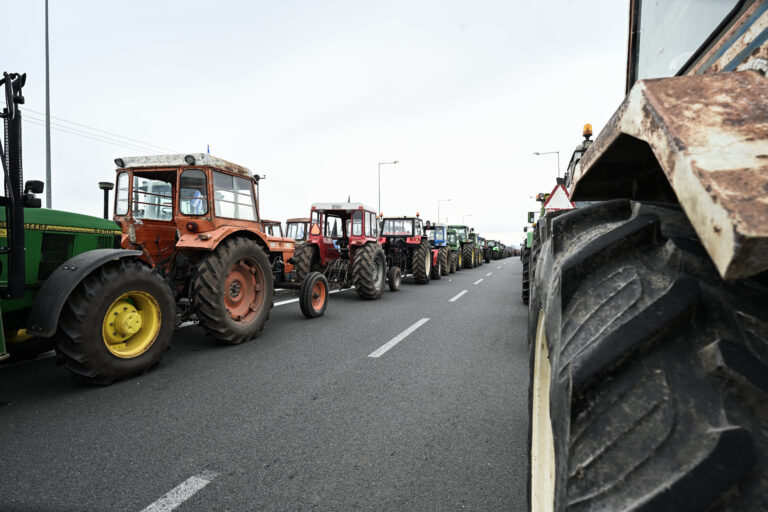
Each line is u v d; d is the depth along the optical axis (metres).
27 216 3.33
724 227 0.46
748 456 0.53
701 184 0.52
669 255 0.77
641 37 1.65
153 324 3.66
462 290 10.84
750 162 0.52
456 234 21.23
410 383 3.46
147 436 2.48
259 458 2.24
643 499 0.57
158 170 4.69
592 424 0.68
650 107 0.68
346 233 9.59
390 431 2.57
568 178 5.51
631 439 0.63
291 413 2.83
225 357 4.21
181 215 4.65
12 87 2.85
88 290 3.14
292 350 4.51
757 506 0.51
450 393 3.23
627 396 0.66
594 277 0.84
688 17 1.17
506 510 1.81
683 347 0.65
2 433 2.50
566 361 0.77
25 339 3.89
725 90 0.66
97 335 3.19
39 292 3.02
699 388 0.61
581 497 0.65
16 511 1.78
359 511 1.80
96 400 3.03
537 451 1.43
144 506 1.83
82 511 1.79
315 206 8.54
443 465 2.18
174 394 3.17
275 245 6.79
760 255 0.43
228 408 2.91
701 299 0.68
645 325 0.67
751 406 0.57
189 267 5.10
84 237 3.72
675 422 0.60
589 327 0.76
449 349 4.59
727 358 0.58
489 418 2.77
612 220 1.05
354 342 4.90
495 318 6.56
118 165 4.65
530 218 11.16
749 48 0.81
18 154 2.87
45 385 3.34
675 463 0.57
